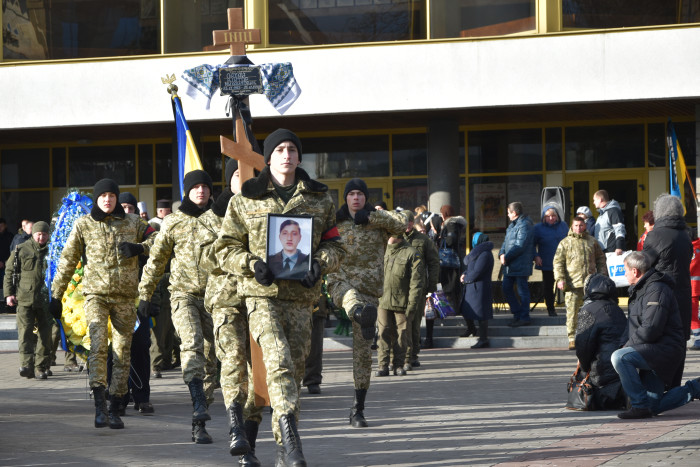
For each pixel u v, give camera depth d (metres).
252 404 6.30
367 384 8.49
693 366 12.37
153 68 20.52
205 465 6.76
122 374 8.77
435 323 17.64
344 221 8.34
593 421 8.45
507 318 17.44
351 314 6.32
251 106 19.94
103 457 7.12
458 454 6.95
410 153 22.75
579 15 19.38
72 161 24.42
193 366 7.69
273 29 20.34
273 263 5.78
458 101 19.48
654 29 18.81
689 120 21.44
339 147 23.08
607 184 21.91
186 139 11.36
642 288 8.73
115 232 8.74
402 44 19.62
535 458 6.65
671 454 6.67
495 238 22.36
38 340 13.03
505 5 19.70
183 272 7.90
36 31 21.34
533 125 22.19
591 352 9.10
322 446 7.48
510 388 10.99
